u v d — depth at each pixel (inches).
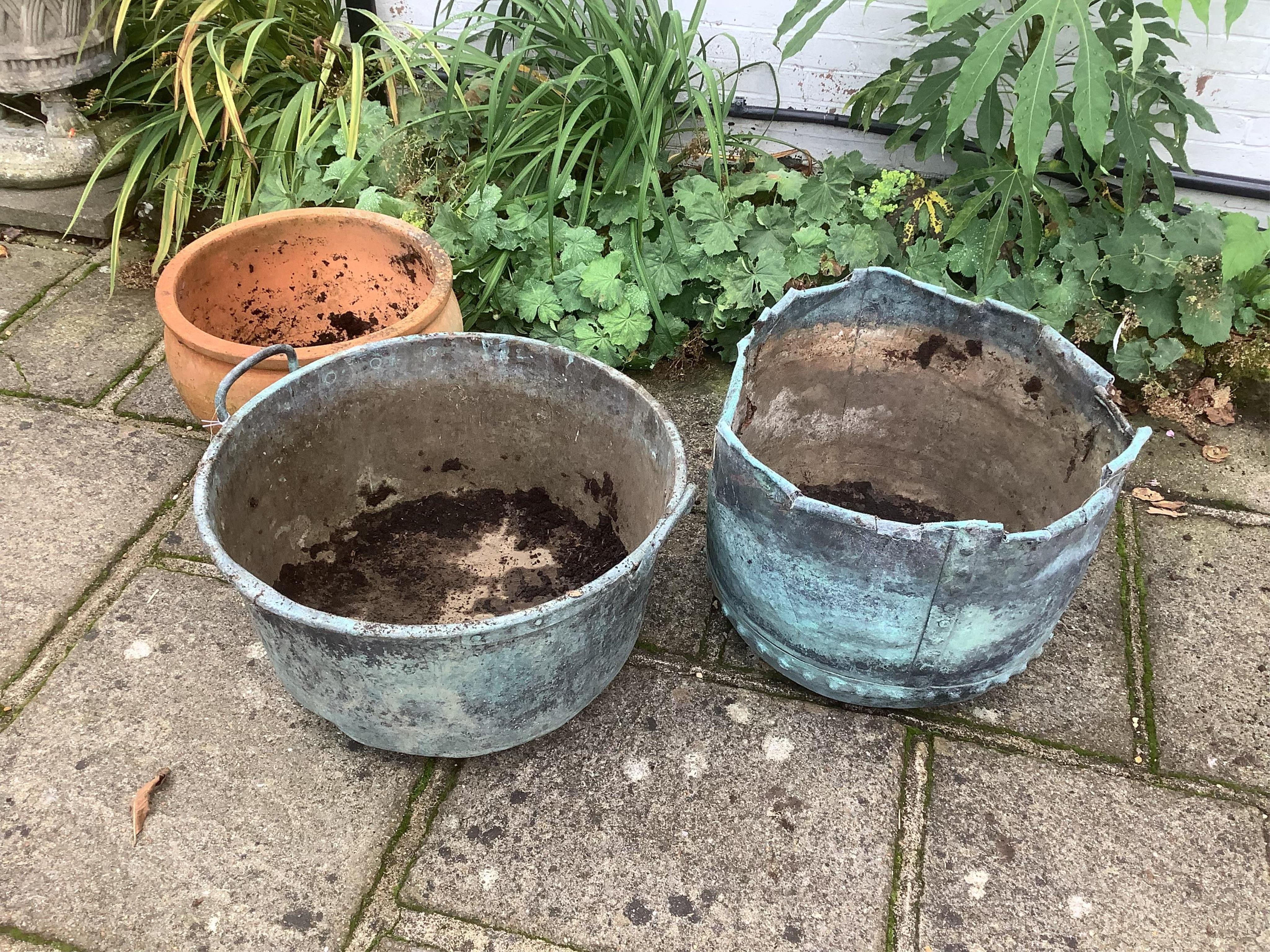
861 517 50.1
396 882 55.3
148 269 99.7
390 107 98.9
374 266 81.4
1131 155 80.5
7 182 101.5
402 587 68.9
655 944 53.1
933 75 87.9
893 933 53.9
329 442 66.1
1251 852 57.5
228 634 67.7
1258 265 84.1
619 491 67.9
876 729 63.7
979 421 71.7
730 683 66.4
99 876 54.8
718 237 86.8
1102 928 54.2
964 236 90.1
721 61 100.1
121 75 106.9
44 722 61.8
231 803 58.4
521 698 52.6
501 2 94.3
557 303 87.6
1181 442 85.2
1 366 87.4
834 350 71.4
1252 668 67.5
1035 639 59.2
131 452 80.7
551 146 88.1
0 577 70.1
